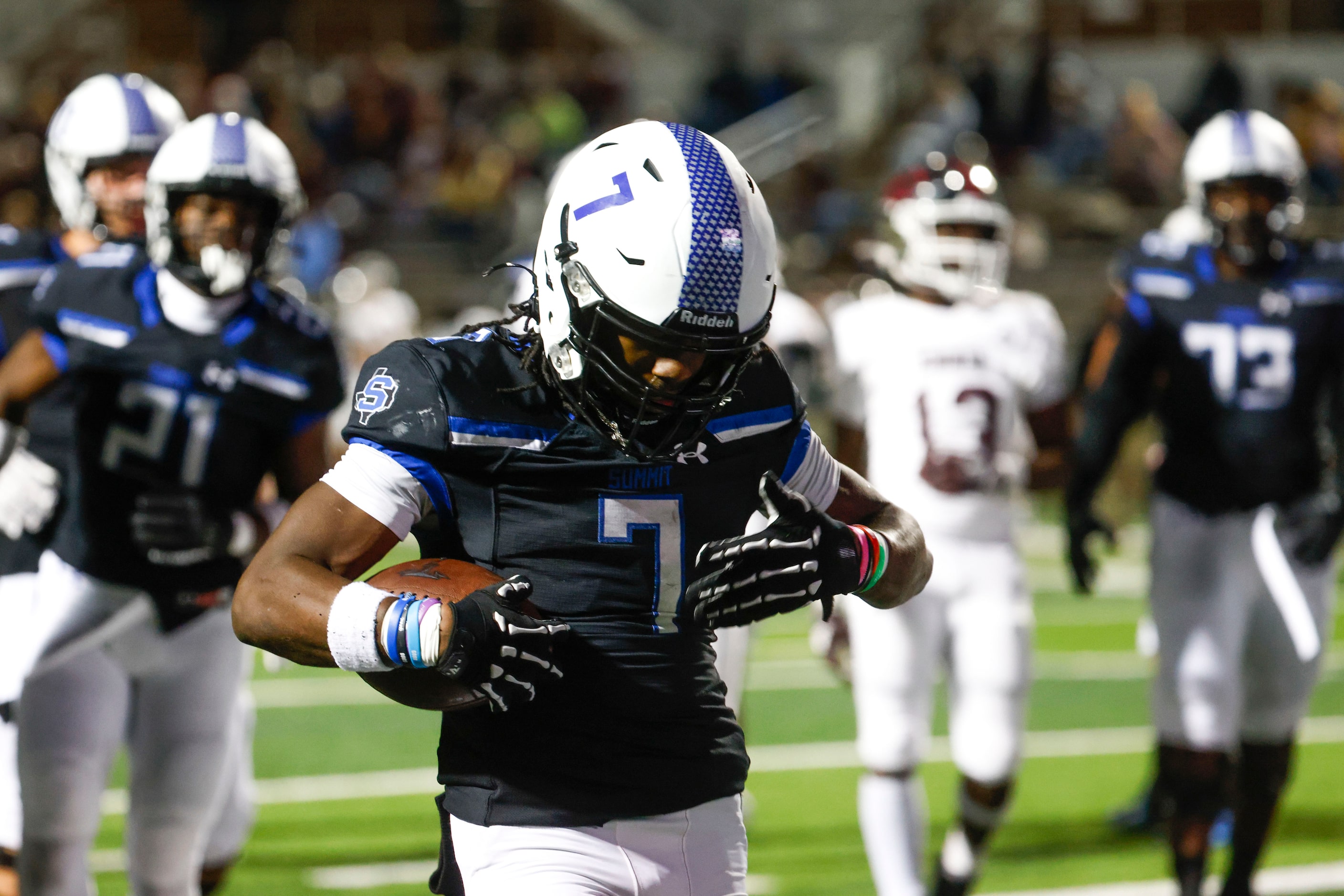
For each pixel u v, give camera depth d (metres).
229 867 13.62
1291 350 15.37
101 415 11.67
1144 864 17.45
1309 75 59.59
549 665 7.40
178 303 11.90
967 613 15.02
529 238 50.75
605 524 8.05
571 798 7.91
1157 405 15.96
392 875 16.67
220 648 11.66
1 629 11.49
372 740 23.17
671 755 8.09
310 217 49.72
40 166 18.62
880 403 15.72
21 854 11.23
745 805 18.83
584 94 60.66
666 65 62.78
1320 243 16.05
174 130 13.44
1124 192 54.34
